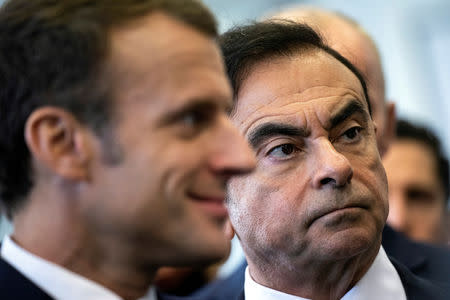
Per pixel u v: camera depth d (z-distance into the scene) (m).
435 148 7.02
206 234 2.60
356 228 3.43
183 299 4.35
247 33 3.80
